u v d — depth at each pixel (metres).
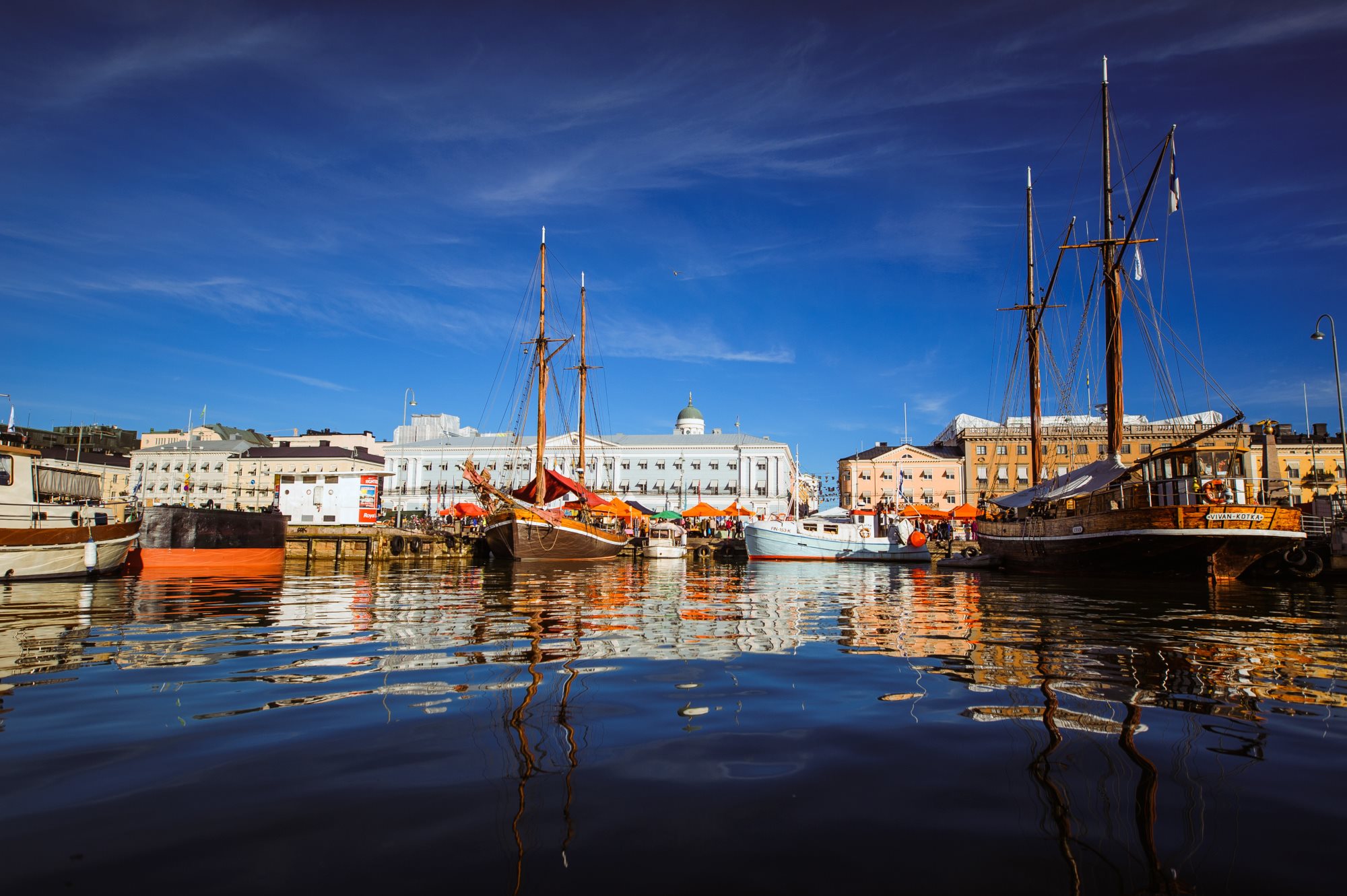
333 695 7.76
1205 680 8.94
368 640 11.95
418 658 10.12
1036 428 45.69
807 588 25.64
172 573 30.64
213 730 6.37
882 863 3.95
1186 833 4.36
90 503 28.44
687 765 5.52
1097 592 23.83
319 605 17.94
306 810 4.62
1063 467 84.94
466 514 58.97
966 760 5.68
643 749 5.92
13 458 25.02
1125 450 79.44
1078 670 9.55
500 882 3.71
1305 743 6.19
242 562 34.97
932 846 4.17
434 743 6.03
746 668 9.53
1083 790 5.06
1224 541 26.56
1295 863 3.97
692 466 97.19
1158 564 28.73
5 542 23.55
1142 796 4.96
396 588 24.14
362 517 48.00
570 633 12.85
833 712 7.15
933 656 10.63
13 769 5.34
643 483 97.06
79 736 6.19
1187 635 13.21
